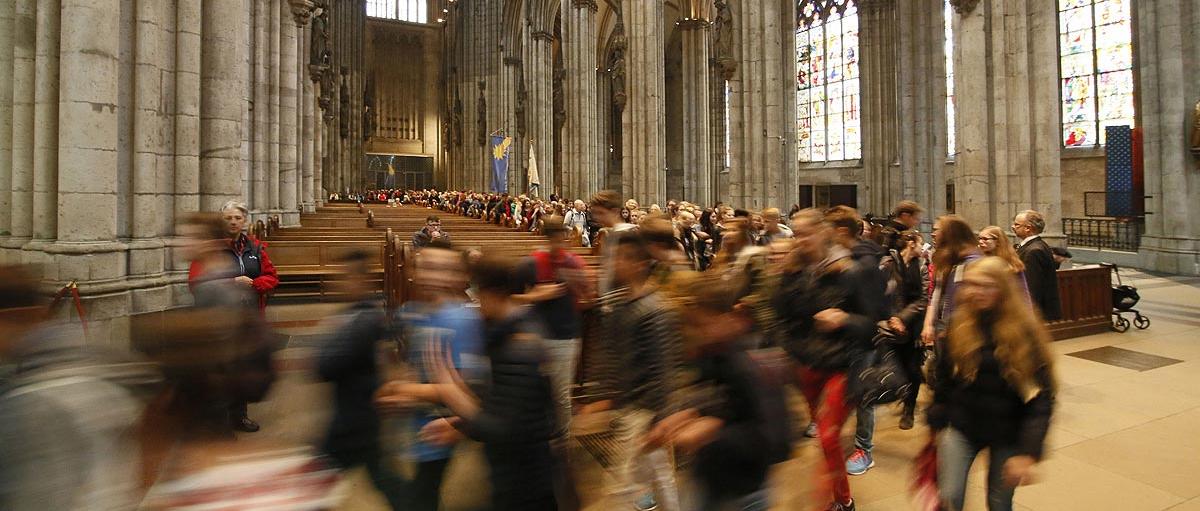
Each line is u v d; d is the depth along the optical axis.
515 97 43.31
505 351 2.70
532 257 4.52
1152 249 17.86
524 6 40.03
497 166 33.56
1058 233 12.31
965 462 3.21
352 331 2.65
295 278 12.09
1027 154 12.48
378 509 2.53
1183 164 16.95
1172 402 6.69
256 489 1.79
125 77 8.01
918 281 5.93
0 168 7.81
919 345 5.65
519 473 2.62
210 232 4.10
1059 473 5.01
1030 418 3.05
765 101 19.31
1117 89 22.53
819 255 4.24
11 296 1.98
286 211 18.25
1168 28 17.09
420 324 2.89
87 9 7.41
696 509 2.65
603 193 5.91
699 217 13.21
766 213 7.64
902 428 5.86
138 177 8.05
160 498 1.69
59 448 1.64
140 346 1.82
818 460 4.05
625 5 23.70
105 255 7.53
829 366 4.00
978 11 12.82
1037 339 3.07
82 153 7.41
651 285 3.30
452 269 2.97
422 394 2.63
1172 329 10.39
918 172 23.72
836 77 32.62
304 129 23.38
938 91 23.03
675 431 2.64
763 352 2.88
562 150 33.44
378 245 12.94
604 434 4.00
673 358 3.10
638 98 23.34
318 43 23.22
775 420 2.63
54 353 1.82
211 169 9.20
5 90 7.79
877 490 4.69
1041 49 12.46
